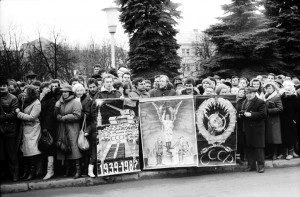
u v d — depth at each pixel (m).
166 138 8.23
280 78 12.34
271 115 8.97
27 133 7.77
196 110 8.30
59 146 7.67
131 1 25.00
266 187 7.12
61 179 7.77
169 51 25.61
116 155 7.93
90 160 7.91
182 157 8.26
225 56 26.41
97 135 7.80
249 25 27.78
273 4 27.77
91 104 7.95
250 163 8.59
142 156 8.33
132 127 8.08
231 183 7.50
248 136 8.41
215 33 27.88
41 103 7.93
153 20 25.28
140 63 24.58
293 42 26.66
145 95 9.67
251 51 26.14
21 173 8.23
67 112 7.66
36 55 38.66
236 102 8.44
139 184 7.69
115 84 8.46
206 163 8.30
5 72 31.44
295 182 7.44
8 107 7.68
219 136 8.36
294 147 9.81
